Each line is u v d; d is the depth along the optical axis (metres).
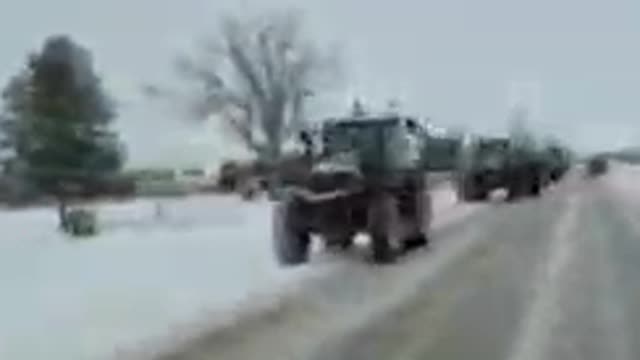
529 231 28.70
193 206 46.91
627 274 17.89
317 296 15.39
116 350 10.88
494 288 16.33
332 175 20.55
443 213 38.44
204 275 18.12
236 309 13.97
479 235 27.64
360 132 21.50
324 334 11.98
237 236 27.62
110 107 73.62
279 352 10.81
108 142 71.62
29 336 11.70
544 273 18.27
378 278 17.89
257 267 19.56
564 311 13.73
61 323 12.66
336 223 20.44
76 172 60.78
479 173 48.16
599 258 20.80
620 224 31.02
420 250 23.44
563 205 43.09
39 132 66.94
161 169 83.50
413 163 22.38
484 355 10.62
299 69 89.38
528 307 14.17
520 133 61.09
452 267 19.66
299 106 89.12
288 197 20.53
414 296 15.48
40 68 70.12
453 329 12.34
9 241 27.22
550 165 66.00
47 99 68.31
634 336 11.68
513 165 48.72
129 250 23.48
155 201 54.12
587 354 10.62
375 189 20.55
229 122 89.25
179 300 14.84
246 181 63.53
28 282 17.09
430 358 10.46
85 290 15.93
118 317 13.16
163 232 29.95
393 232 20.78
